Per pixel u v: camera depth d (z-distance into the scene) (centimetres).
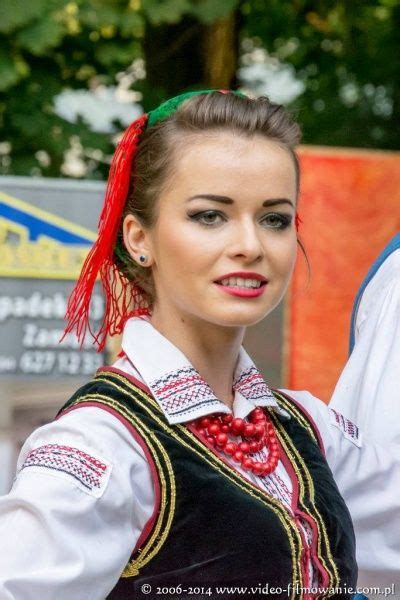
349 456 277
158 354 246
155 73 927
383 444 302
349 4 1038
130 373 245
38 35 826
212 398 243
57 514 214
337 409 322
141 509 227
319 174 640
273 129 241
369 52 1070
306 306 630
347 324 636
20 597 209
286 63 1091
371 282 340
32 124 888
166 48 919
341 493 275
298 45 1074
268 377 624
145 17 841
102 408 232
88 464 221
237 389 257
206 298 237
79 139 896
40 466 220
